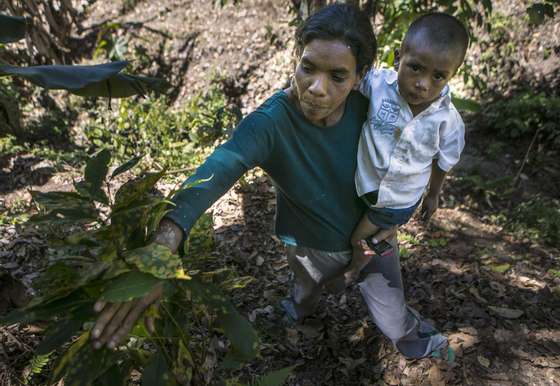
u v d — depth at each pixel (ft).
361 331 9.15
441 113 5.83
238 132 5.14
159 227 4.22
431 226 12.42
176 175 13.80
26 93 18.69
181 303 4.55
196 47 19.22
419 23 5.40
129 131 16.20
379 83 5.77
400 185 5.88
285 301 9.18
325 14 4.73
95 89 6.81
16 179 14.29
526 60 16.70
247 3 19.54
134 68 19.13
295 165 5.66
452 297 10.14
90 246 4.30
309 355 8.75
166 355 4.64
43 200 4.22
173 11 20.21
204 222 4.79
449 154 6.31
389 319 7.26
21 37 6.25
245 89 18.51
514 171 14.92
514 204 13.78
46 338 4.16
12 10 17.72
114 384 4.49
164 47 19.36
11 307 8.14
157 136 15.92
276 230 6.89
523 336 9.22
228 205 12.64
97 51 18.92
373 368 8.56
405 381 8.33
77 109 18.39
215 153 4.92
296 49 5.10
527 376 8.47
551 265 11.41
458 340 9.05
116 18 20.49
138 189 4.10
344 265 6.93
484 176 14.69
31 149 16.02
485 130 16.28
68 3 19.22
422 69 5.33
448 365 8.45
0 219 11.48
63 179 14.24
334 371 8.52
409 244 11.66
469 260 11.28
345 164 5.83
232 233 11.64
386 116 5.68
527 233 12.52
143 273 3.76
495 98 16.63
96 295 4.14
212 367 7.71
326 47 4.61
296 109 5.40
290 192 5.98
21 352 7.42
